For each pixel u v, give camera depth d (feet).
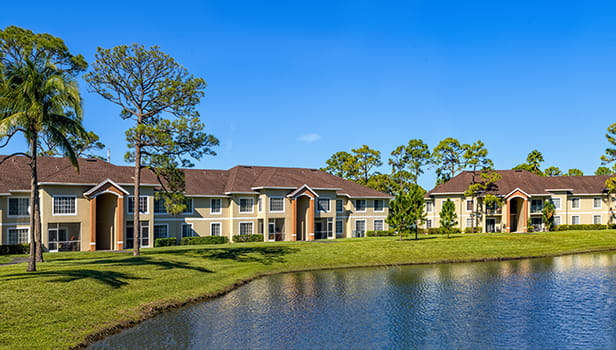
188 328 69.51
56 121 84.38
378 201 216.33
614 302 88.28
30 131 83.25
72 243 151.43
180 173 123.95
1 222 139.85
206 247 150.71
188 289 91.76
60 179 144.46
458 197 231.30
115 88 122.11
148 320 73.51
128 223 160.15
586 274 120.16
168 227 171.73
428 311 81.35
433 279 112.78
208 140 120.67
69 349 57.62
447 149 288.51
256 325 71.67
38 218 104.22
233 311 80.12
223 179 193.36
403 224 173.27
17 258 120.78
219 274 107.96
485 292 97.25
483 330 70.59
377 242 167.12
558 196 234.99
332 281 109.81
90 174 152.97
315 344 63.52
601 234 200.34
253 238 181.98
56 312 67.10
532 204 233.14
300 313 79.25
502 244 170.60
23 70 81.05
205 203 179.83
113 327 67.87
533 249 166.30
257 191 185.98
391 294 94.89
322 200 194.90
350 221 207.72
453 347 63.05
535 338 66.90
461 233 223.71
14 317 62.69
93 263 103.55
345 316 77.66
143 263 106.32
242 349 61.11
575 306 85.20
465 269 129.80
